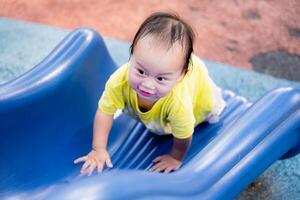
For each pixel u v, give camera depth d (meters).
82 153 1.28
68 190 0.76
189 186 0.95
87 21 2.21
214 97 1.23
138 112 1.09
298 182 1.42
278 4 2.42
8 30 2.05
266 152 1.05
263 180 1.42
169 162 1.15
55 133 1.23
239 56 2.02
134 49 0.93
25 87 1.13
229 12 2.33
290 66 1.98
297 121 1.09
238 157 1.03
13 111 1.11
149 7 2.34
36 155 1.20
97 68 1.32
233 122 1.17
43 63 1.21
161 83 0.93
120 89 1.06
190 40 0.94
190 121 1.05
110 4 2.35
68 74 1.21
